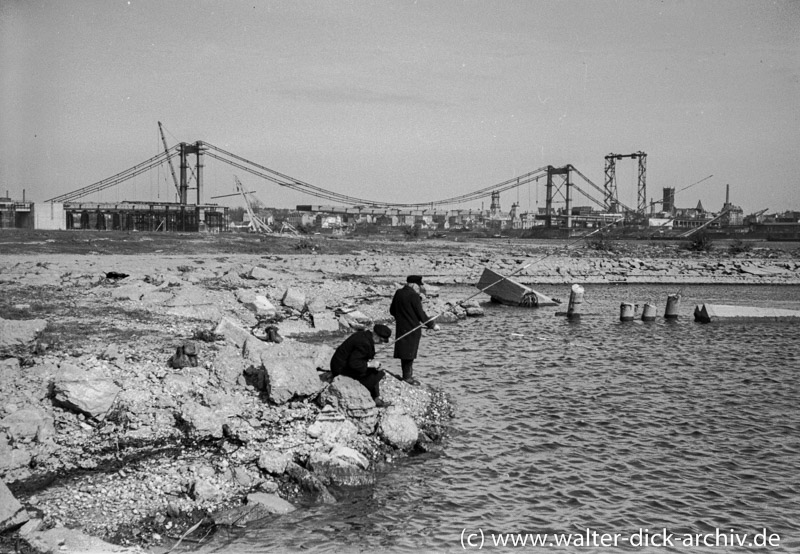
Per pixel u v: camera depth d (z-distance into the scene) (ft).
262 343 51.24
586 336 84.53
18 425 34.81
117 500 30.91
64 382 37.55
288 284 103.96
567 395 53.16
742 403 52.06
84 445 35.37
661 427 45.47
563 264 201.87
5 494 27.66
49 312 62.64
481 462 38.34
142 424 37.70
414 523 30.78
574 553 28.22
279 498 32.19
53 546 25.71
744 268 201.36
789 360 70.08
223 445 36.58
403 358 50.01
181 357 45.60
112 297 72.08
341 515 31.45
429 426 43.16
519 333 85.35
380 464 37.52
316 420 39.99
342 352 43.98
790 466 38.60
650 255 268.00
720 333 89.35
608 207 608.19
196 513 30.55
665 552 28.40
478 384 56.08
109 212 403.13
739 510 32.81
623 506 33.04
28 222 306.76
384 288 113.60
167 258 156.76
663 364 67.00
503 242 382.63
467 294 132.87
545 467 37.78
